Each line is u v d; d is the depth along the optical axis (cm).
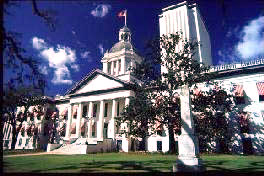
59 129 5050
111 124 4441
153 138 3806
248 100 3122
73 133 4662
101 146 3625
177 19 6419
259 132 2939
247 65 3191
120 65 6019
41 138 5025
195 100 2917
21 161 1655
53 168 1157
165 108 2834
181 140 1122
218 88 3094
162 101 2959
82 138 4316
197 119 2809
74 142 4256
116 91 4319
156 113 2861
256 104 3052
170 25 6481
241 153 2966
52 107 5447
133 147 3862
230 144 3086
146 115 2864
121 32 6750
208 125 2719
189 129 1127
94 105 4841
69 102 5250
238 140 3055
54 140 5056
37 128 5131
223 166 1296
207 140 2894
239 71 3247
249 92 3139
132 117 2988
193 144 1087
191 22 6444
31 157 2222
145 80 3153
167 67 3077
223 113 2919
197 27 6381
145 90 3133
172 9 6650
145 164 1441
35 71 1021
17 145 5312
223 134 2850
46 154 2938
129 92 4125
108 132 4416
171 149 2861
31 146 5050
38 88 1149
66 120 5081
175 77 3022
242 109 3136
